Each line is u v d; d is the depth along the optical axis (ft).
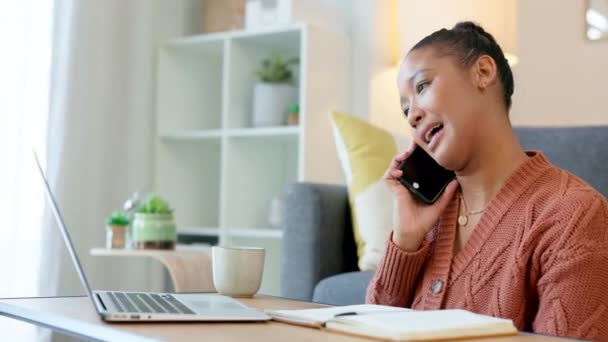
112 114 9.68
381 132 7.33
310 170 9.04
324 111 9.30
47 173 8.61
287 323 2.64
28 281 8.24
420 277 3.80
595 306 3.05
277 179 10.48
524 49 9.04
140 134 9.99
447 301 3.50
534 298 3.33
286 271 6.69
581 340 2.37
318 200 6.64
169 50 10.37
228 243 9.58
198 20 11.12
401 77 3.71
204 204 10.90
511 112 9.08
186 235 10.61
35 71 8.52
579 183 3.44
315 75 9.12
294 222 6.68
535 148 6.55
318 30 9.18
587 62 8.73
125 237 7.46
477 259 3.44
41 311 2.77
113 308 2.61
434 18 8.74
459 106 3.52
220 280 3.84
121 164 9.80
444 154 3.56
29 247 8.28
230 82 9.72
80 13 9.14
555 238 3.19
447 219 3.72
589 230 3.16
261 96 9.68
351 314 2.61
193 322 2.57
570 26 8.82
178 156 10.49
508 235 3.37
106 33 9.57
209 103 10.99
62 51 8.87
